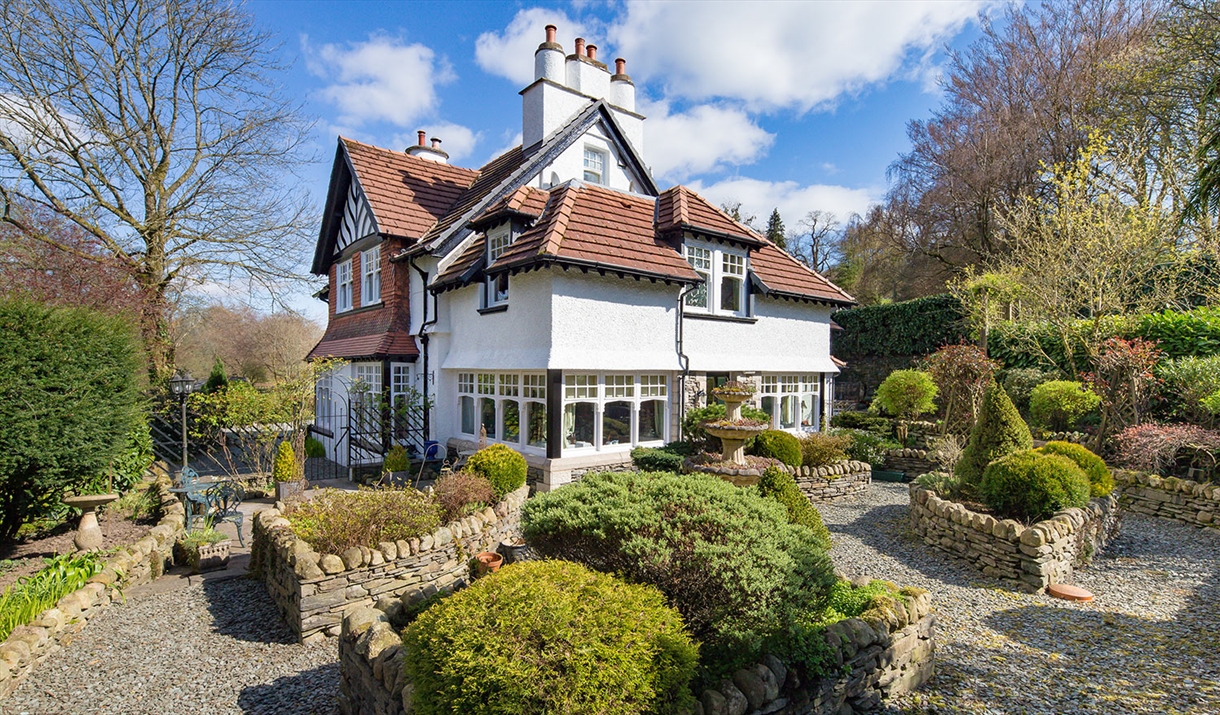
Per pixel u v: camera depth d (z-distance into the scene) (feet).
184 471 31.50
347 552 20.36
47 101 54.54
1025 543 23.99
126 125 59.26
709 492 16.01
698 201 49.65
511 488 33.19
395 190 57.36
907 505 38.83
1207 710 14.93
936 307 76.74
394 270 52.85
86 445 25.31
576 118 56.54
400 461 44.52
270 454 45.42
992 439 30.83
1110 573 25.58
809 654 14.06
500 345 42.80
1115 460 41.60
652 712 10.77
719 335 47.29
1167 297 50.65
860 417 63.62
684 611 13.78
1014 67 85.05
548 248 35.83
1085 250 51.70
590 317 39.04
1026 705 15.35
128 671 17.24
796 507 23.12
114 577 22.44
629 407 42.47
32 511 28.07
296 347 129.70
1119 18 74.69
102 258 54.49
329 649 18.81
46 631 17.85
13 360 23.18
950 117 94.79
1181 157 54.13
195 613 21.52
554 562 13.08
